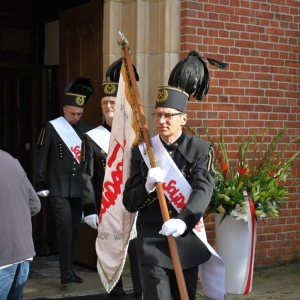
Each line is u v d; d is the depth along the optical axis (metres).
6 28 8.35
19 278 3.95
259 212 5.94
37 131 7.73
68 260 6.18
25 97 7.92
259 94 6.89
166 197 3.94
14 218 3.84
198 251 3.94
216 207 5.92
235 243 5.98
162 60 6.42
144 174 3.97
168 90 3.94
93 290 6.09
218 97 6.64
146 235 3.92
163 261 3.85
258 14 6.84
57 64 8.21
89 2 7.08
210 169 3.98
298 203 7.22
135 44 6.48
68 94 6.36
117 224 4.74
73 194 6.23
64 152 6.30
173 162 3.93
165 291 3.82
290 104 7.10
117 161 4.72
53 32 8.27
